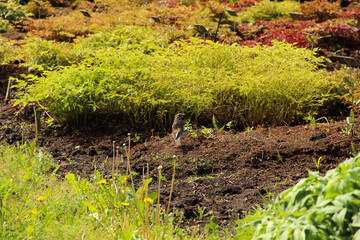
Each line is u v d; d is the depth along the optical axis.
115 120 12.19
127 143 10.84
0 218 5.97
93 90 11.46
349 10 21.75
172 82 11.77
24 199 7.09
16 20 24.23
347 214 4.32
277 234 4.36
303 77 11.56
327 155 9.10
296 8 24.11
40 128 11.97
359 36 19.41
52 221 6.49
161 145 10.36
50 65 14.48
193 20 20.61
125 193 7.12
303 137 10.16
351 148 9.09
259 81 11.44
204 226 6.89
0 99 14.25
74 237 6.02
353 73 13.11
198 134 10.86
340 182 4.32
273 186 8.07
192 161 9.36
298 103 11.66
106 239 5.90
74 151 10.34
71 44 18.52
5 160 9.38
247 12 23.94
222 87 11.56
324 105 12.53
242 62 13.24
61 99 11.23
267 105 11.69
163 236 5.75
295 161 9.09
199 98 11.09
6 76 15.46
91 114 12.30
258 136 10.46
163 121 11.95
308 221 4.32
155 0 28.17
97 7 29.16
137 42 16.08
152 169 9.26
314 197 4.59
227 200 7.73
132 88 11.48
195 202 7.68
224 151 9.68
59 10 29.75
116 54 13.07
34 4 26.39
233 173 8.89
